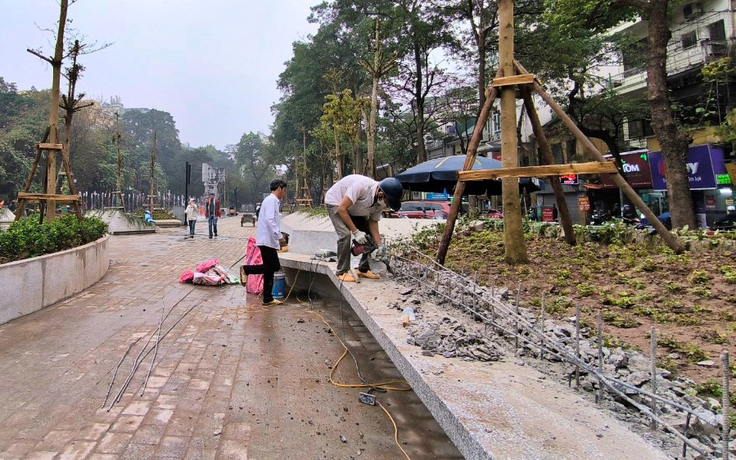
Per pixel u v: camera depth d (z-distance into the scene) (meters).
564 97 22.14
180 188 86.50
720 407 1.82
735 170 15.74
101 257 7.77
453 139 36.09
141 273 8.52
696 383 2.04
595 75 22.72
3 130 43.94
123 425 2.70
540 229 6.30
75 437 2.54
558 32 13.49
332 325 5.27
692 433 1.59
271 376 3.61
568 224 5.42
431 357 2.38
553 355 2.33
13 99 49.59
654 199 19.58
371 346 4.51
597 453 1.43
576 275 4.11
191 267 9.48
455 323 2.99
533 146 27.91
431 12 21.61
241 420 2.84
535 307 3.35
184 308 5.80
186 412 2.91
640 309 3.07
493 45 20.86
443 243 4.67
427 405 2.00
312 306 6.32
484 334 2.82
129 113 92.25
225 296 6.77
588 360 2.23
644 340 2.59
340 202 4.85
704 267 3.81
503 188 4.76
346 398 3.26
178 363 3.79
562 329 2.72
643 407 1.66
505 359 2.42
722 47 17.03
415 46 23.66
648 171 19.06
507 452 1.41
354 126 12.40
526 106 5.04
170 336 4.54
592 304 3.32
